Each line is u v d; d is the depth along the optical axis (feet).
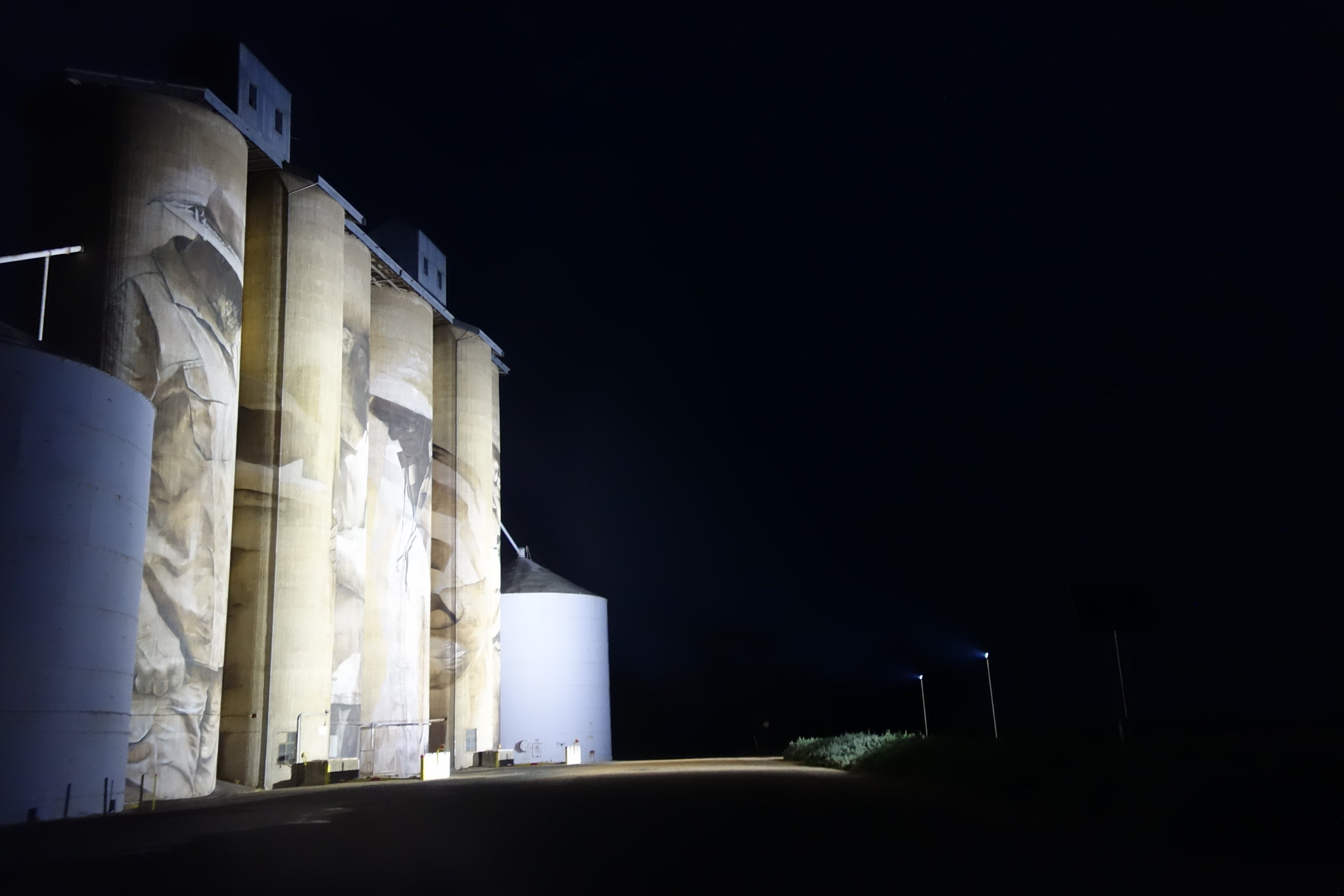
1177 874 36.83
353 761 169.48
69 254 141.59
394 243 240.94
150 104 146.82
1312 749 59.21
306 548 167.84
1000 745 91.09
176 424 140.26
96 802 93.25
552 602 287.07
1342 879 35.35
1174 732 87.40
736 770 137.39
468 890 36.60
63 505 92.68
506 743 277.64
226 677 159.84
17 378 90.68
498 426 272.31
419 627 214.90
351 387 193.06
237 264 154.92
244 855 49.78
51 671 89.97
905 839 48.34
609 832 55.06
